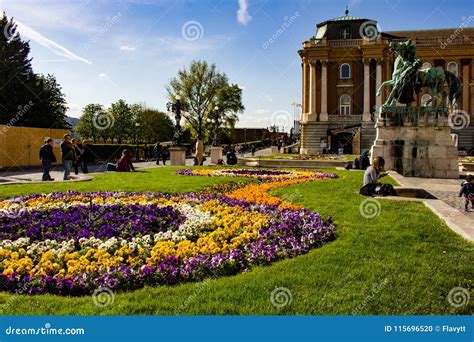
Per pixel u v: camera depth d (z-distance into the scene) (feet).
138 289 16.60
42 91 148.56
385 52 194.08
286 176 58.23
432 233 23.38
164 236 22.94
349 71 199.41
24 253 20.10
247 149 223.71
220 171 66.08
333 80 200.95
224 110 193.67
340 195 38.09
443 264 18.48
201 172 63.62
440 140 64.49
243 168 75.87
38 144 104.42
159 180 51.31
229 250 20.45
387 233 23.56
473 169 75.25
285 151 200.13
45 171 53.88
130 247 20.72
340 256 19.74
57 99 168.45
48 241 21.70
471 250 20.53
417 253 20.12
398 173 63.00
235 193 39.99
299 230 24.23
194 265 18.12
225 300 15.28
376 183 37.99
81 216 27.73
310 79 199.41
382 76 193.98
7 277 16.87
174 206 31.83
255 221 26.20
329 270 17.95
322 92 198.18
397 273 17.49
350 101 199.72
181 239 22.63
